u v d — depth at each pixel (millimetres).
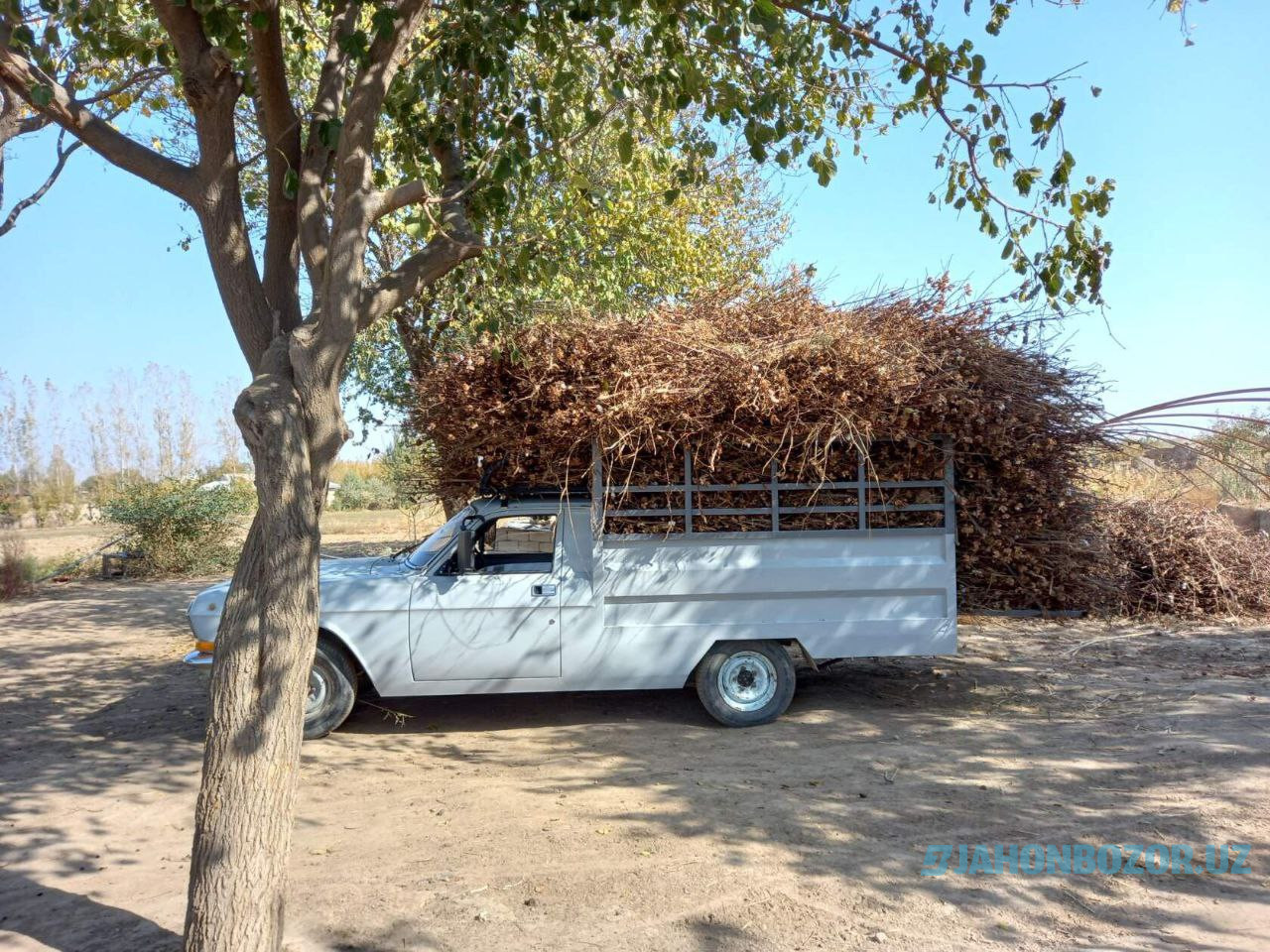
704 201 14492
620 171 10352
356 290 3857
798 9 6277
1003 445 6699
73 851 4941
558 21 5848
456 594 6668
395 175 9641
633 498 6777
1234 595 10773
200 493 18906
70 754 6684
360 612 6664
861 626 6785
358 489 33406
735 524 6797
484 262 6211
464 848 4797
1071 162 5871
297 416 3631
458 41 5953
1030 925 3893
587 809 5316
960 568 7281
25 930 4039
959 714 7105
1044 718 6934
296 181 4457
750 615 6766
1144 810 5043
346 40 4254
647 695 8047
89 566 18531
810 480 6781
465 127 5879
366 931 3928
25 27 4352
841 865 4484
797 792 5480
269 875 3385
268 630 3459
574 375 6715
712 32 5953
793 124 6488
